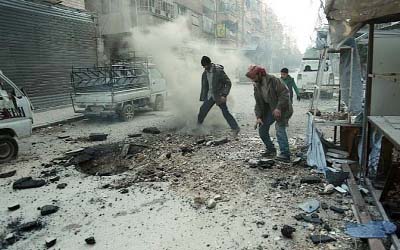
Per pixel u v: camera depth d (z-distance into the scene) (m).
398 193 3.61
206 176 4.88
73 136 8.20
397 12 3.16
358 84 5.30
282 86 5.17
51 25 13.05
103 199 4.22
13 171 5.35
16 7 11.45
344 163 4.85
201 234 3.29
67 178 5.08
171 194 4.29
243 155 5.87
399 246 2.74
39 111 12.33
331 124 5.10
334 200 3.95
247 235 3.24
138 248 3.09
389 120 3.83
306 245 3.04
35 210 3.97
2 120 5.94
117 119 10.58
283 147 5.38
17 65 11.55
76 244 3.20
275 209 3.77
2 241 3.30
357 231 3.09
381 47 4.46
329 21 3.88
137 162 5.86
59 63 13.52
